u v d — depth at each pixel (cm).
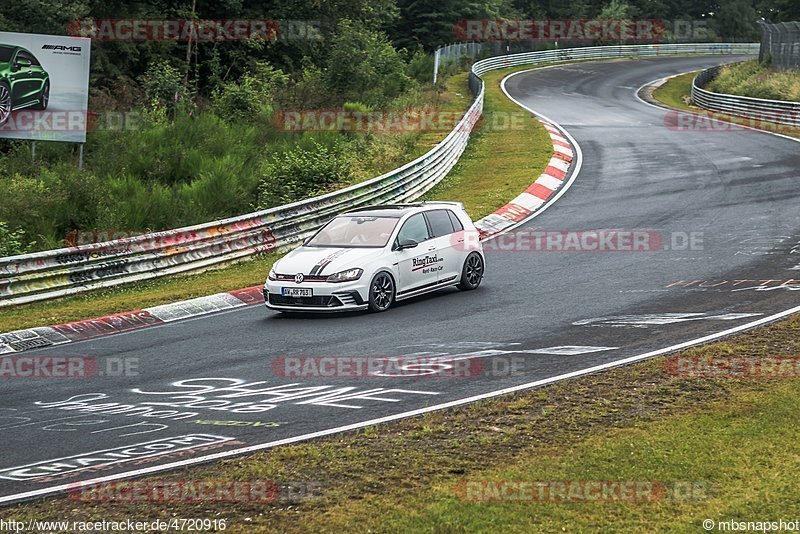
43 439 2622
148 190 8138
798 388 2711
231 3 14725
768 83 14538
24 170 8431
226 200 7769
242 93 11512
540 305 4297
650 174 8675
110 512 1989
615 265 5222
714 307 3994
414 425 2558
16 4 10819
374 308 4353
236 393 3047
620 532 1789
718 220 6438
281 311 4509
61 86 8344
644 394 2755
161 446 2495
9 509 2042
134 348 3888
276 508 1978
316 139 9931
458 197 7831
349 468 2216
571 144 10756
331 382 3120
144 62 13900
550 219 6919
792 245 5428
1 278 4981
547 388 2870
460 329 3878
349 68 13238
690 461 2156
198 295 4897
